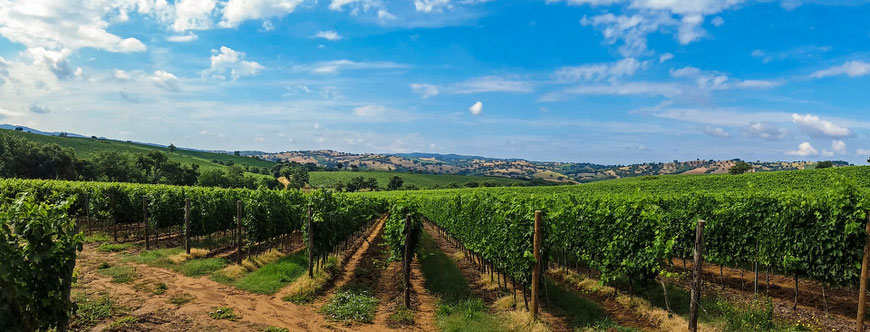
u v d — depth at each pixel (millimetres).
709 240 12336
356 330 7996
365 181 106125
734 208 11773
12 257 4191
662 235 8820
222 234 21438
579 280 12102
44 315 4871
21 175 54688
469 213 16062
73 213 20438
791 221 9805
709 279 12609
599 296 10539
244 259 13695
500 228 10977
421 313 9469
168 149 135750
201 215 16266
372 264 15500
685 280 12234
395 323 8594
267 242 18047
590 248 11469
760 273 13062
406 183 114250
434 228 33875
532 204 12352
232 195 19891
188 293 9406
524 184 113938
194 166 82438
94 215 17891
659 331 7891
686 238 13227
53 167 58000
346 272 13695
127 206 18094
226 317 7930
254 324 7707
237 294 9766
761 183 44938
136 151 110562
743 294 10586
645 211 9375
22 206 4707
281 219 16406
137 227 20719
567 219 12820
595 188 54281
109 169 66312
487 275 13344
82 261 11969
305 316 8586
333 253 17031
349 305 9258
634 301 9516
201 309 8242
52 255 4738
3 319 4055
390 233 12359
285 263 12867
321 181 110938
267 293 10055
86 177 63844
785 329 7566
